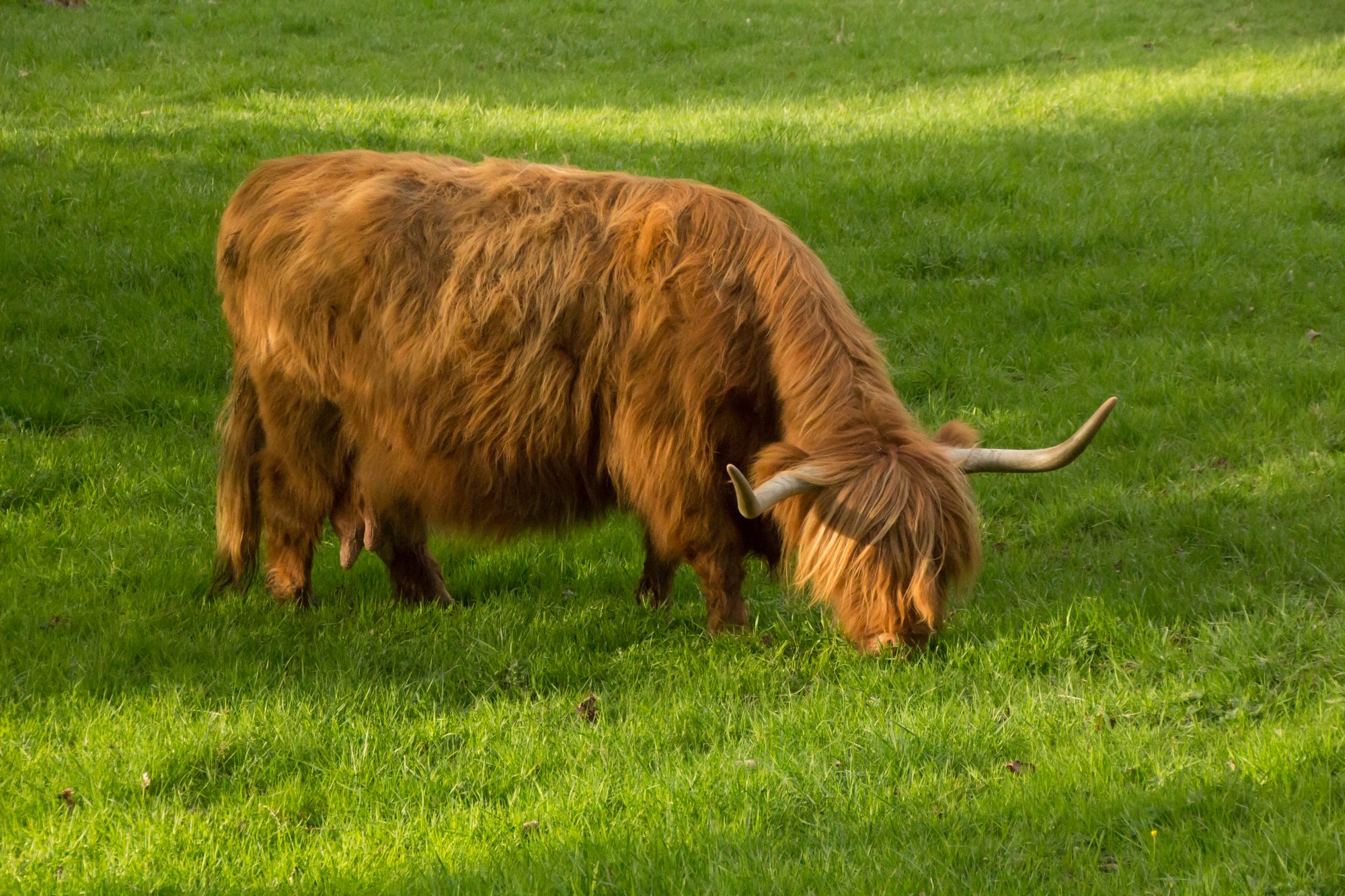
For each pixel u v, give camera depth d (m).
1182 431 27.45
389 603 23.00
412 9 69.56
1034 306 34.03
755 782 15.60
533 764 16.66
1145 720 16.83
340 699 18.34
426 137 46.41
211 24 64.06
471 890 13.47
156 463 28.08
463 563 25.08
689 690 18.61
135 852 14.56
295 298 21.73
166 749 16.81
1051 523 24.67
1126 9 74.19
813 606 21.12
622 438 19.80
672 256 19.36
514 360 20.05
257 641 20.81
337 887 13.80
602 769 16.28
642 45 66.06
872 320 33.75
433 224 20.97
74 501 26.58
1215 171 43.75
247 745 16.97
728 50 66.44
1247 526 23.03
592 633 20.91
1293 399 27.94
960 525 17.33
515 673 19.62
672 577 22.53
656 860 13.92
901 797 15.16
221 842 14.94
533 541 24.83
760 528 20.42
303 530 23.00
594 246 20.02
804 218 39.69
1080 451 16.39
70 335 33.06
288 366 22.09
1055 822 14.34
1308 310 32.53
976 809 14.72
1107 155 45.56
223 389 31.67
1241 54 62.06
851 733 16.77
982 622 20.14
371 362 21.11
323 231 21.56
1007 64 62.25
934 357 31.67
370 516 22.47
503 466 20.62
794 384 18.55
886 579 17.03
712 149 46.00
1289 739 15.37
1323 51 61.03
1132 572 22.00
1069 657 18.78
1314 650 17.73
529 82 57.97
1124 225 38.31
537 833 14.80
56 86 52.09
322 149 44.62
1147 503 24.53
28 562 23.81
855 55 64.81
